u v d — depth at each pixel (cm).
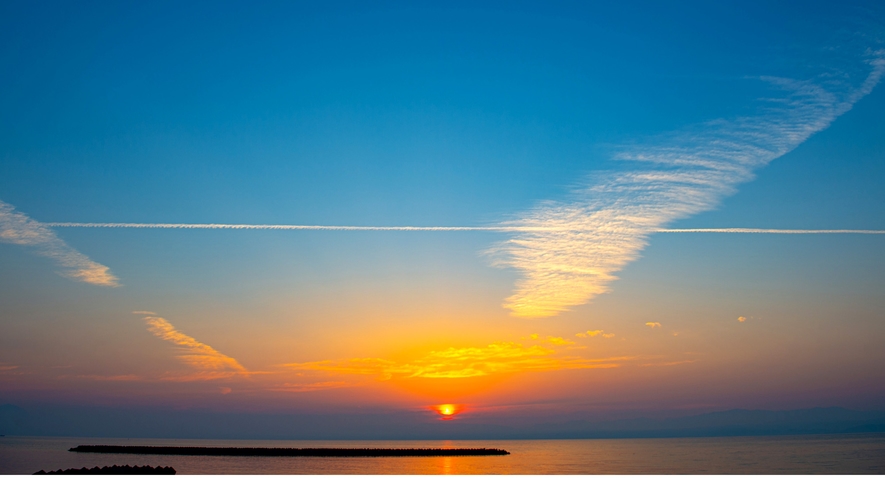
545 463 5759
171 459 5869
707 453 7800
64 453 6775
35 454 6556
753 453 7625
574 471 4812
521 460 6241
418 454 7162
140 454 6638
